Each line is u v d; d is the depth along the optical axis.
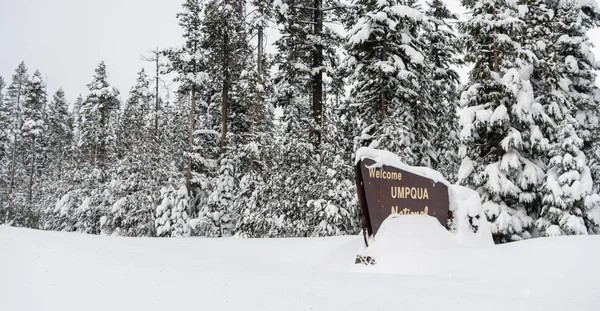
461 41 18.55
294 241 13.94
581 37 21.23
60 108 56.88
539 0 20.41
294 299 5.60
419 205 10.48
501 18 17.25
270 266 9.55
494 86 16.80
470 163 17.75
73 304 5.53
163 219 24.05
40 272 7.47
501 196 16.75
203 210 23.88
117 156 34.41
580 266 7.17
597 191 19.19
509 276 7.18
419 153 21.97
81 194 33.94
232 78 25.95
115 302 5.62
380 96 19.64
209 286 6.50
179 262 9.40
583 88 21.72
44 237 13.39
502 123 16.48
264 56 22.52
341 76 22.97
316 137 20.25
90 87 39.47
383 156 10.27
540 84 20.16
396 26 18.11
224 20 24.45
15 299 5.73
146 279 7.08
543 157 18.09
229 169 24.61
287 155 20.25
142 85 38.19
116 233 28.23
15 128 55.62
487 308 5.02
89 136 37.25
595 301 5.20
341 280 7.06
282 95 23.72
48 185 42.41
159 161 27.78
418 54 18.47
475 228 10.77
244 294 5.94
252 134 21.91
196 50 27.03
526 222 16.39
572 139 15.81
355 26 18.64
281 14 20.95
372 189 9.93
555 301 5.30
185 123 38.41
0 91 68.94
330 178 17.98
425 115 22.73
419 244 9.34
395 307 5.12
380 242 9.46
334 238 13.60
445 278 7.30
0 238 12.16
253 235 20.16
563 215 15.59
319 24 22.75
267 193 19.67
